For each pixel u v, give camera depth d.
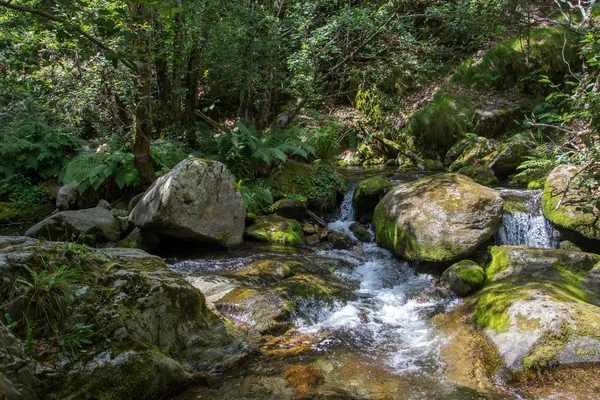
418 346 3.87
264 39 8.59
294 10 9.66
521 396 3.07
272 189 7.91
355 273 5.59
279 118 10.38
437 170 9.36
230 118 12.01
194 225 5.78
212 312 3.94
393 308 4.66
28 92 8.86
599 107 4.15
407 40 9.45
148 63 6.68
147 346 3.05
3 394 1.05
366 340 3.99
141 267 3.51
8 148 8.17
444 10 9.46
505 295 4.14
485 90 10.55
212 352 3.50
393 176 8.91
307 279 5.02
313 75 8.95
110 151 7.95
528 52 10.26
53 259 2.94
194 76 9.16
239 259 5.60
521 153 8.22
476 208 5.35
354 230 6.85
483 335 3.82
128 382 2.81
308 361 3.58
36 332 2.62
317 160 9.10
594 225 5.09
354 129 11.28
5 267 2.60
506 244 5.93
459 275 4.77
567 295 3.96
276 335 4.00
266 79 9.38
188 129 9.38
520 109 9.81
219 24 7.96
